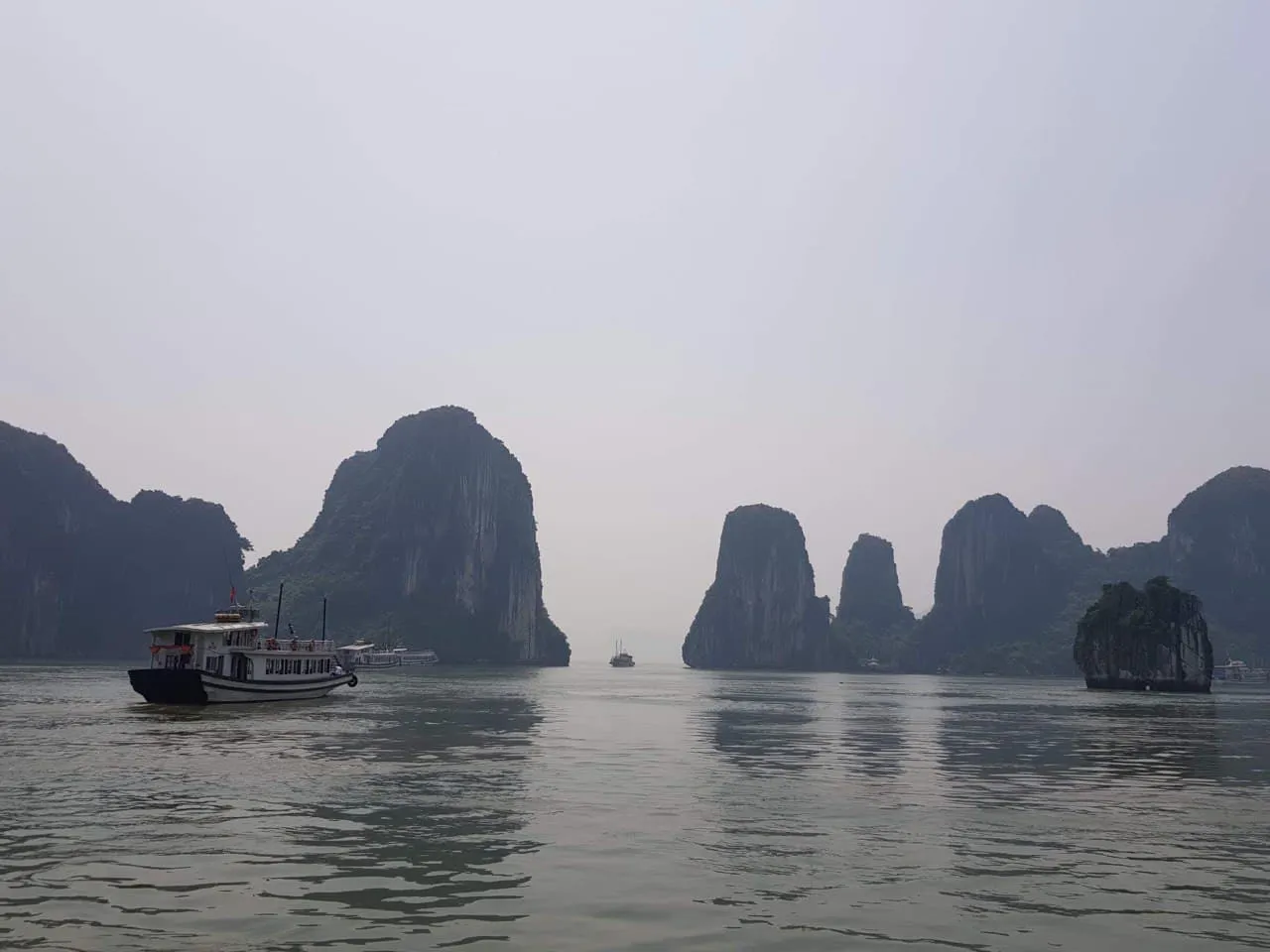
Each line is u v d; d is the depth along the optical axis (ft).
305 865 49.14
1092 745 133.18
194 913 39.88
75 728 132.87
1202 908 42.80
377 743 116.47
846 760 106.83
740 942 37.14
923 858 52.80
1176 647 420.36
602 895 43.70
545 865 49.85
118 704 184.14
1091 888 46.42
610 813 66.54
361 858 50.96
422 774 87.10
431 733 132.57
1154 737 150.41
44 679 307.99
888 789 81.46
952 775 92.84
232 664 187.11
